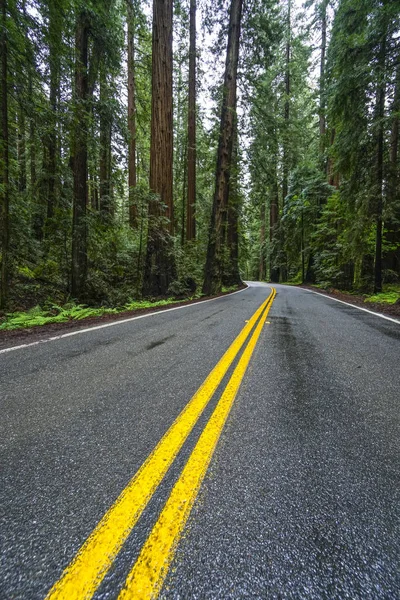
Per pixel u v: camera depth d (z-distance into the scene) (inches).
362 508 50.5
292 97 1143.6
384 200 438.6
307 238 1007.6
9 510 48.6
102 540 43.7
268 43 618.5
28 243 391.2
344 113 454.0
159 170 444.8
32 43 267.1
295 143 995.9
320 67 1002.7
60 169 426.0
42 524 46.2
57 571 39.4
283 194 1274.6
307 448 67.7
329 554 42.2
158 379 108.3
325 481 57.0
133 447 66.8
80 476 56.9
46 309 333.7
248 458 63.6
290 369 122.1
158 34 426.6
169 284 443.5
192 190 704.4
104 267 478.9
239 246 1099.9
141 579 38.6
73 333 186.2
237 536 44.6
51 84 318.7
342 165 488.7
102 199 489.7
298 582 38.5
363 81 405.7
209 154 817.5
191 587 37.8
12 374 111.7
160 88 435.8
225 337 176.7
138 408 85.7
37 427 74.5
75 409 84.4
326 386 105.4
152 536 44.4
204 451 65.5
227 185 545.0
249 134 703.1
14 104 299.4
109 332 189.8
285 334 188.5
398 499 52.9
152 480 56.1
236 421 79.4
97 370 117.1
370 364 131.0
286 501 51.6
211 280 533.3
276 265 1305.4
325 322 236.4
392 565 40.9
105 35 381.4
